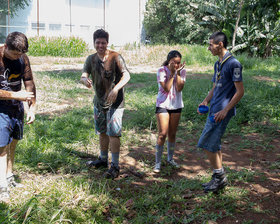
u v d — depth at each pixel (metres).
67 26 31.12
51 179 3.96
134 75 13.30
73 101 8.61
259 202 3.52
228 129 6.21
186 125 6.64
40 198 3.43
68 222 3.08
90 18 32.09
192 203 3.53
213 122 3.54
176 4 28.95
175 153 5.19
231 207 3.40
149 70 15.94
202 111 3.88
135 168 4.56
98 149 5.20
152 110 7.36
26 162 4.44
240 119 6.76
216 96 3.57
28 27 30.34
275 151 5.14
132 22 34.59
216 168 3.68
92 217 3.18
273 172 4.32
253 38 21.22
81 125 6.31
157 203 3.49
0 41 30.03
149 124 6.57
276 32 20.34
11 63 3.38
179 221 3.17
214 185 3.68
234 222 3.15
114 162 4.16
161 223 3.12
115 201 3.53
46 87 9.95
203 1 23.98
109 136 4.12
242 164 4.67
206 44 26.30
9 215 2.96
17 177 4.07
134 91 9.81
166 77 4.18
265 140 5.61
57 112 7.36
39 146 4.94
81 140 5.50
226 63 3.45
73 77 12.23
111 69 3.89
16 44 3.15
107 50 3.91
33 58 18.94
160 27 33.69
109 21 33.19
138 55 19.23
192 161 4.87
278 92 8.68
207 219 3.18
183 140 5.79
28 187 3.72
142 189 3.88
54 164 4.43
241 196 3.63
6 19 30.14
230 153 5.13
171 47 20.86
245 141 5.57
